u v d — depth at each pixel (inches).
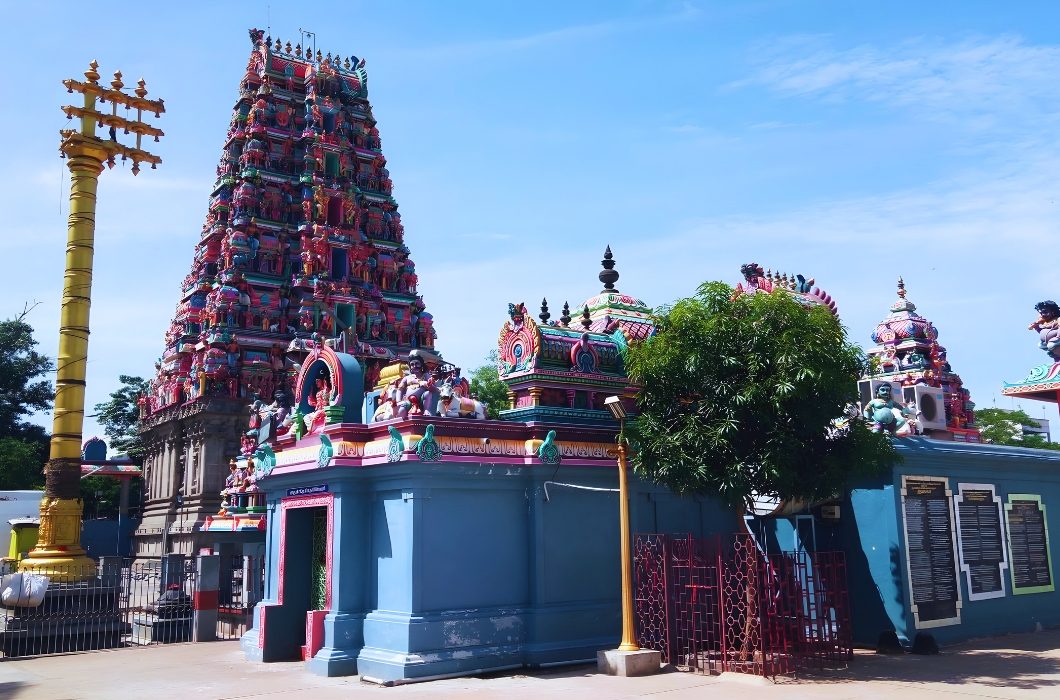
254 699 513.0
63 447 1010.1
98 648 800.9
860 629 666.2
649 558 621.0
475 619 584.1
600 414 689.6
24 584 789.2
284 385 1982.0
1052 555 793.6
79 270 1060.5
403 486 586.2
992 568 725.9
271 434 729.6
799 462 580.4
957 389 1226.6
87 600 878.4
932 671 556.1
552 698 483.2
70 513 994.7
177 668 647.1
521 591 615.5
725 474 562.9
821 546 698.2
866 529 670.5
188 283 2271.2
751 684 516.1
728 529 734.5
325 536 681.0
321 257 2101.4
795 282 864.3
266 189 2162.9
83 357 1048.8
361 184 2332.7
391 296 2257.6
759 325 573.0
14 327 2507.4
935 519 686.5
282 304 2085.4
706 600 605.0
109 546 2128.4
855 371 599.8
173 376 2100.1
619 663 552.7
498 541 610.5
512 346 701.3
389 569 592.1
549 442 625.0
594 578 642.8
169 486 2065.7
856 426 608.7
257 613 697.6
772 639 554.3
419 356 634.2
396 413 614.2
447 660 561.6
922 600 654.5
